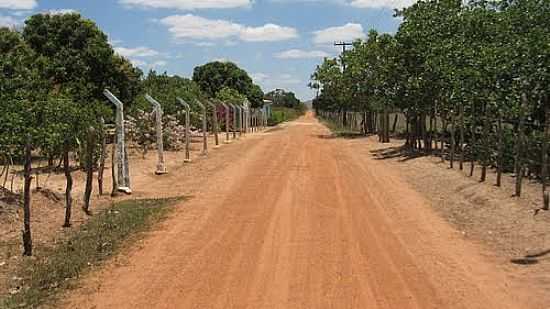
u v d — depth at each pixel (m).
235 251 10.51
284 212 13.97
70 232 12.11
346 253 10.24
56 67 27.86
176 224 12.87
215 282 8.77
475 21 23.05
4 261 9.93
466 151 23.55
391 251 10.35
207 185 18.81
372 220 12.96
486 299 7.87
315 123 81.25
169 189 18.22
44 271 9.32
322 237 11.43
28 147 10.48
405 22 26.22
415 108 26.58
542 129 17.61
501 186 15.88
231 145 34.97
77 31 28.80
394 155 27.14
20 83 17.58
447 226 12.34
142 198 16.50
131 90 31.39
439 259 9.82
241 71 75.81
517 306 7.59
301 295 8.12
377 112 41.41
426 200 15.42
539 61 14.42
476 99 18.05
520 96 15.27
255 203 15.28
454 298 7.92
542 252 9.97
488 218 12.75
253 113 56.31
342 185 18.22
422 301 7.82
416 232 11.80
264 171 22.00
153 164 24.72
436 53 22.98
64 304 7.93
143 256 10.27
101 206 15.11
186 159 26.33
